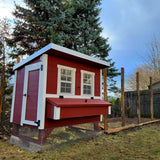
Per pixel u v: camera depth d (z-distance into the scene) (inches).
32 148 149.7
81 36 461.7
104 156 129.6
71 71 186.2
